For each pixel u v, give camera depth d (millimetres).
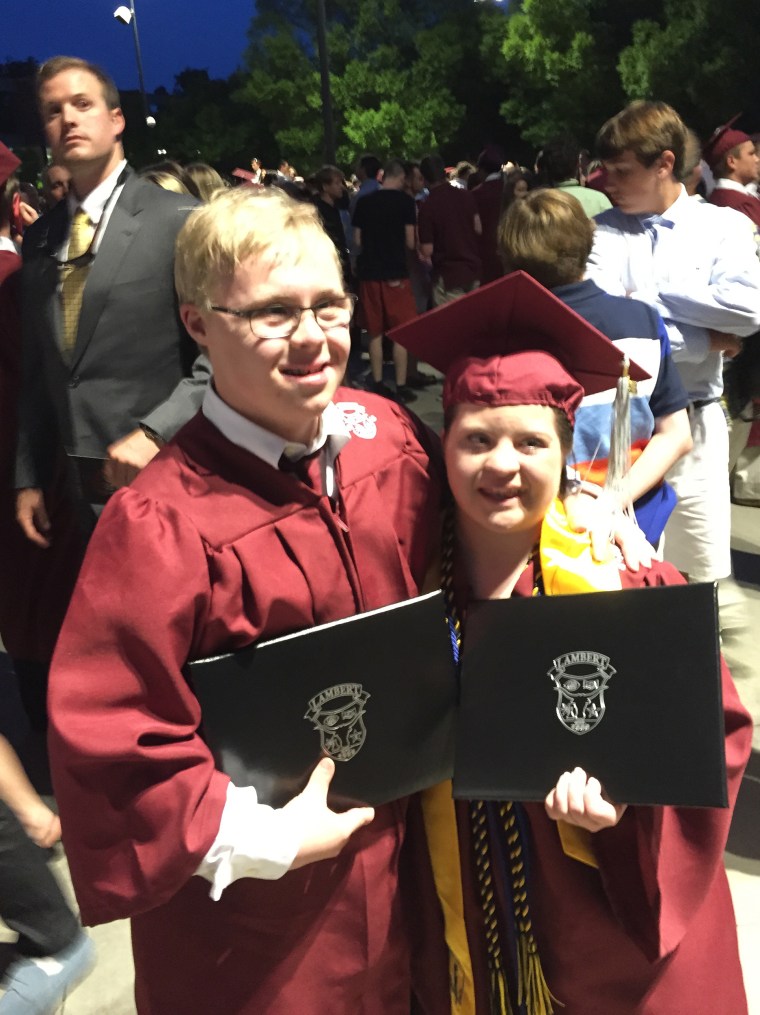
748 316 2861
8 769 2074
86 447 2670
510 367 1497
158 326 2635
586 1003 1652
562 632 1440
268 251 1310
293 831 1354
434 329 1580
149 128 42656
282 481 1406
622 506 1652
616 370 1595
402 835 1585
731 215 2975
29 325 2770
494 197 8312
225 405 1404
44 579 3295
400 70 39281
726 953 1720
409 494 1585
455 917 1628
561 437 1533
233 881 1462
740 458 4266
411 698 1447
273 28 41375
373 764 1448
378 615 1400
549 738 1424
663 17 25281
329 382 1371
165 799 1316
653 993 1635
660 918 1548
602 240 2961
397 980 1654
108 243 2607
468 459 1506
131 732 1314
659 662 1388
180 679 1340
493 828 1588
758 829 2979
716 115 22109
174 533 1352
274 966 1505
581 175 6539
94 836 1354
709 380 3072
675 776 1358
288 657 1357
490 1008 1654
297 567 1406
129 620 1319
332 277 1361
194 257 1349
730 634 3852
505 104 30531
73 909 2730
